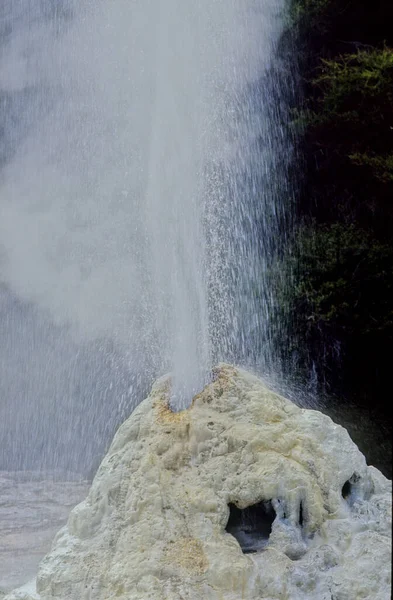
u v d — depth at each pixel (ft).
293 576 10.95
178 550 11.21
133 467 12.03
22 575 19.16
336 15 47.65
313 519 11.53
